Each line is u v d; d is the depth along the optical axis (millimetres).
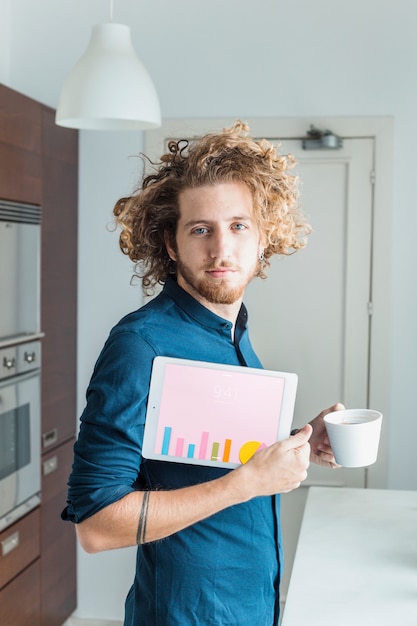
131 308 3818
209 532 1398
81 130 3809
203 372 1347
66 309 3697
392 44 3598
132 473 1319
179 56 3723
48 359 3500
